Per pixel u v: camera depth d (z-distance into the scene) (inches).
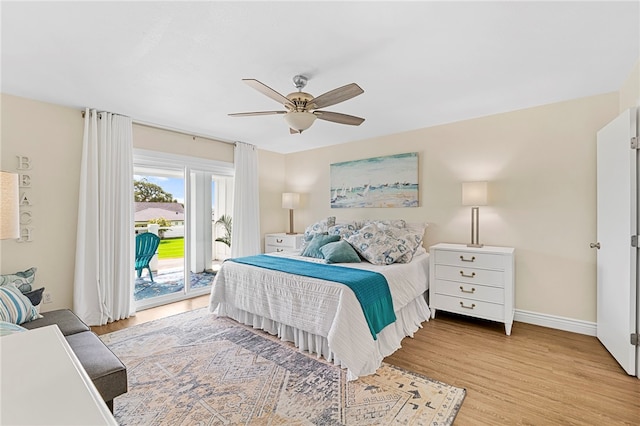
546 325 118.3
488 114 130.6
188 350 99.6
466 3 61.0
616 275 89.2
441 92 106.7
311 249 142.3
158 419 66.5
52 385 23.1
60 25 67.9
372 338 87.5
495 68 89.0
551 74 93.0
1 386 22.6
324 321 90.9
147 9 62.6
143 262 148.9
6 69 89.0
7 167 107.7
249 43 75.4
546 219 118.7
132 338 109.4
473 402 72.1
